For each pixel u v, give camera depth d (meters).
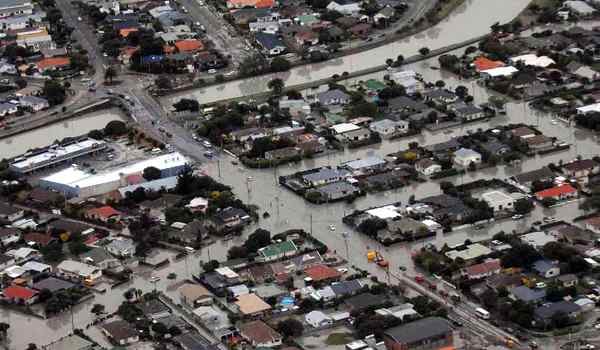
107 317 183.88
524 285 186.88
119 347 172.38
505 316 178.38
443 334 169.38
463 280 189.75
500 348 169.62
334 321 178.88
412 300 182.50
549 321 175.38
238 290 189.62
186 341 172.12
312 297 186.25
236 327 178.38
